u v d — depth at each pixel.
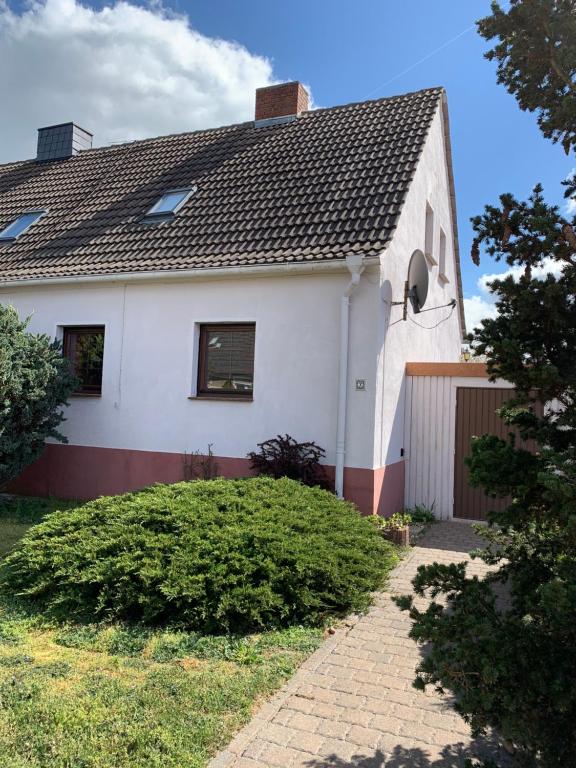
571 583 2.27
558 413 3.09
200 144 13.14
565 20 3.10
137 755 2.90
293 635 4.57
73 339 10.63
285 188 10.21
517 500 2.93
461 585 2.79
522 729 2.19
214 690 3.59
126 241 10.42
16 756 2.87
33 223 12.28
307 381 8.43
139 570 4.90
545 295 2.87
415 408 9.75
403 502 9.66
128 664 4.00
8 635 4.50
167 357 9.50
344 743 3.13
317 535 5.63
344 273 8.26
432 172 11.53
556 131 3.38
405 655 4.28
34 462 10.46
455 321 15.22
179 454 9.28
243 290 8.95
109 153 14.46
